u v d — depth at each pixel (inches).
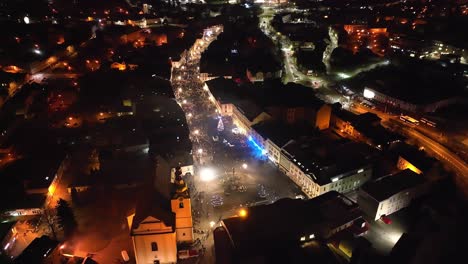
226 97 5802.2
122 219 3543.3
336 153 4146.2
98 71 6899.6
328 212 3312.0
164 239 2910.9
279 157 4375.0
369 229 3417.8
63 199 3727.9
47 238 3115.2
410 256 2977.4
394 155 4379.9
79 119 5319.9
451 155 4566.9
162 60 7534.5
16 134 4933.6
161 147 4424.2
